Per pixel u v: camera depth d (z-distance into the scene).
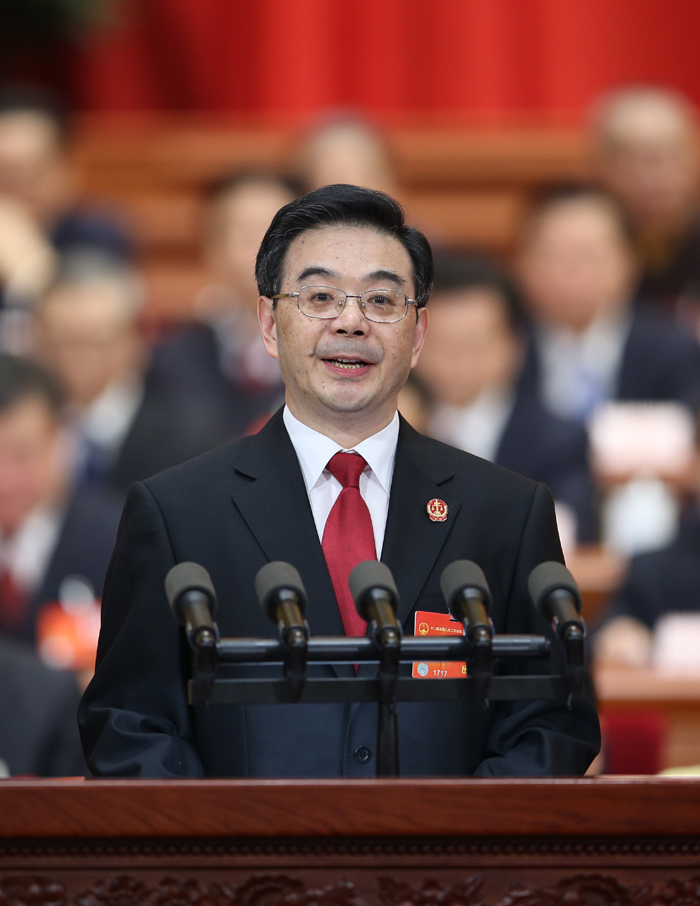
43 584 17.67
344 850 5.71
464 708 7.41
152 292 29.55
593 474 21.31
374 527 7.74
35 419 17.61
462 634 6.75
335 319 7.44
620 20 32.59
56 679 14.07
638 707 15.25
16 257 25.67
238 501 7.59
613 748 13.80
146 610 7.34
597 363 24.23
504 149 30.55
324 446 7.78
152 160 30.91
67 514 17.98
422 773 7.24
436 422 21.70
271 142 31.11
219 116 32.91
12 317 24.97
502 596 7.58
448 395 21.67
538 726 7.30
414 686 6.15
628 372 23.91
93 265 22.06
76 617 16.80
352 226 7.59
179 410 21.20
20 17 31.55
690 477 21.41
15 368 17.69
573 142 30.70
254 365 23.47
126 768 6.79
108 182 30.86
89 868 5.66
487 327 21.55
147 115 32.94
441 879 5.72
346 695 6.12
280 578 6.20
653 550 18.66
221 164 30.91
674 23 32.56
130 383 22.22
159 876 5.68
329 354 7.47
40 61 32.88
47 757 13.86
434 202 30.44
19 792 5.57
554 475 21.14
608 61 32.62
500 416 21.72
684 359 23.95
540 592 6.34
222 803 5.61
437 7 32.62
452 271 21.81
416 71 32.72
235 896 5.67
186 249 30.09
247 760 7.21
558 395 24.06
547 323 24.55
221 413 23.06
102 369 21.66
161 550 7.43
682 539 18.67
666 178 27.00
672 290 26.42
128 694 7.30
